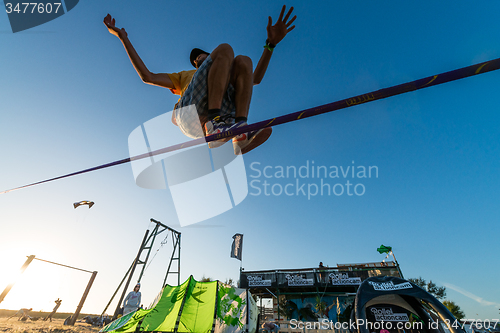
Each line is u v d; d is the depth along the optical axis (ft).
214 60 4.69
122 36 5.63
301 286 71.41
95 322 62.59
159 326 28.48
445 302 77.41
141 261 59.36
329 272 71.77
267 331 33.40
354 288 69.51
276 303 73.72
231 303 31.01
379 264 72.13
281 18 6.11
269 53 6.33
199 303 30.48
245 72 5.09
